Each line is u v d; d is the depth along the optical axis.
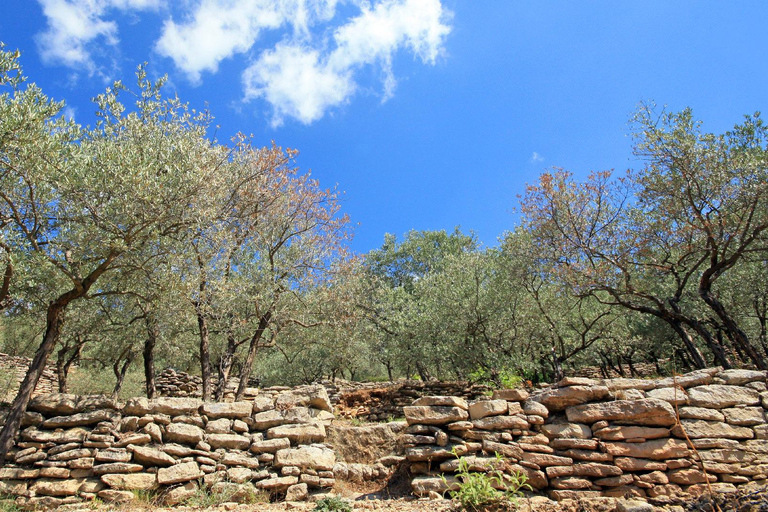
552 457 6.38
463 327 16.03
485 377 14.48
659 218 12.52
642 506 4.58
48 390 17.80
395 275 34.72
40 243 8.21
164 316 10.61
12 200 7.87
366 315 17.84
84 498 6.36
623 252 12.75
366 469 7.41
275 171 14.01
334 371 24.91
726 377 6.65
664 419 6.29
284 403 8.43
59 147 7.68
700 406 6.40
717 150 11.20
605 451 6.30
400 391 15.84
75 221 8.12
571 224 14.17
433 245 35.25
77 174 7.73
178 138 10.17
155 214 8.20
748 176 10.59
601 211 14.09
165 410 7.37
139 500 6.39
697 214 11.33
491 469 6.17
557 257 14.21
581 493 6.04
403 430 8.45
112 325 13.06
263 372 26.95
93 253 8.69
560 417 6.84
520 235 16.03
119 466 6.60
